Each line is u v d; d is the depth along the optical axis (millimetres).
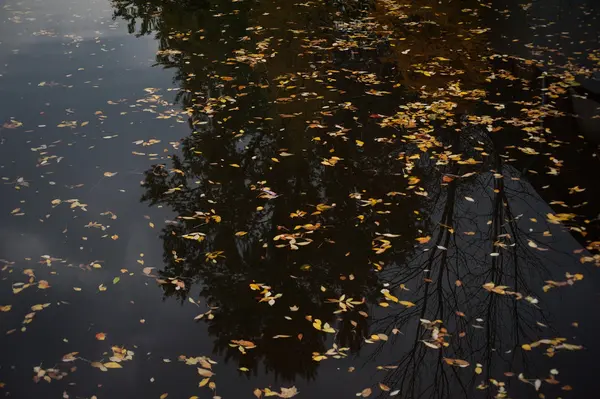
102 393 4324
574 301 5211
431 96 9227
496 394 4293
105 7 14547
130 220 6410
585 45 10938
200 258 5848
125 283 5508
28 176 7176
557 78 9586
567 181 7027
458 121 8453
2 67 10484
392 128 8352
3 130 8242
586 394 4270
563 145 7766
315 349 4777
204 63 10812
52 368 4543
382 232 6223
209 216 6457
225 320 5074
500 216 6441
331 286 5477
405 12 13367
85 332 4926
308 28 12602
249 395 4320
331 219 6430
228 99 9273
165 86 9828
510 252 5879
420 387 4375
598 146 7707
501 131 8164
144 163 7516
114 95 9477
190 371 4539
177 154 7738
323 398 4293
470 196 6820
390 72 10266
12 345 4777
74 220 6387
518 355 4660
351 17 13359
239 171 7355
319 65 10602
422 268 5703
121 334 4906
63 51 11383
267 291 5348
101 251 5930
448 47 11250
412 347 4777
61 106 9047
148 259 5828
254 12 13852
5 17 13453
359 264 5766
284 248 5984
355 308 5219
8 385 4387
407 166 7332
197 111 8938
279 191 6941
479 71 10141
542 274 5559
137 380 4449
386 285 5492
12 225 6289
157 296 5359
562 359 4602
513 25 12281
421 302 5270
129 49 11562
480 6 13625
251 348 4773
